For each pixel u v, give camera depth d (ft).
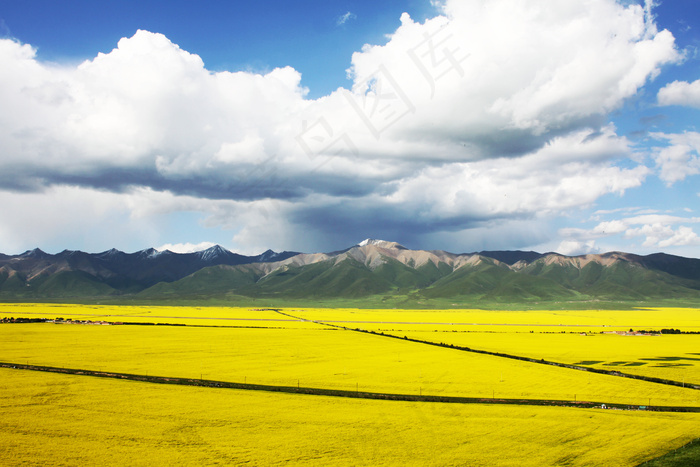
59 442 149.79
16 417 172.65
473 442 155.43
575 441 156.97
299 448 148.77
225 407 189.88
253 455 142.72
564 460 142.20
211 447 148.36
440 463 139.23
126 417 175.32
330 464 137.18
